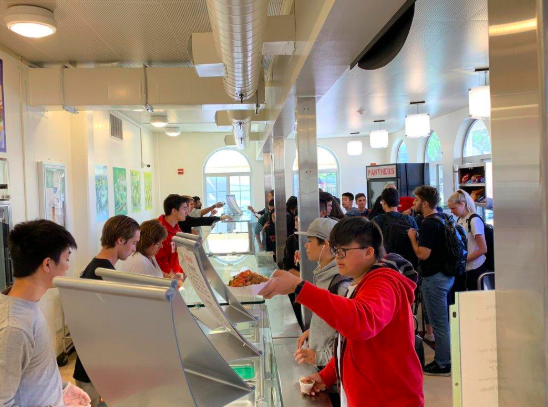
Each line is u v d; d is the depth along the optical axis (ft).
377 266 4.47
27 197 13.80
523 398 2.25
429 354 13.73
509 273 2.33
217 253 12.34
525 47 2.15
